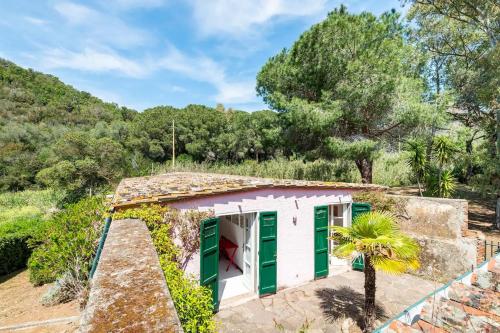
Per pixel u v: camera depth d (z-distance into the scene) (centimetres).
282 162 2323
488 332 257
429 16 1534
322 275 731
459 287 339
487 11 1123
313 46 1199
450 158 1183
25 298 673
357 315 540
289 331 492
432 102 1179
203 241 529
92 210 673
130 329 118
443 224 698
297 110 1120
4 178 2703
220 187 566
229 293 639
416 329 288
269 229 637
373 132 1251
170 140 3512
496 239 916
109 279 173
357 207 791
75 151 1830
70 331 464
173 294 310
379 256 421
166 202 493
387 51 1105
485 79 1252
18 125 3709
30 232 994
